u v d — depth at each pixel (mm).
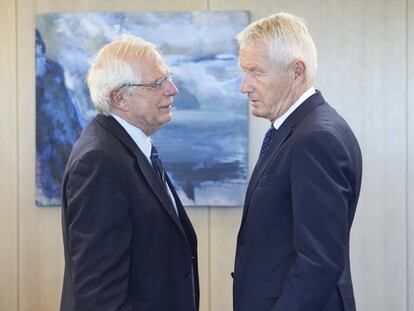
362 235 3688
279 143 1825
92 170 1815
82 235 1786
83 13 3646
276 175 1788
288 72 1840
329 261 1652
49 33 3652
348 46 3645
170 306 1969
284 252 1784
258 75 1854
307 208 1671
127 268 1844
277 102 1863
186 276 1996
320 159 1692
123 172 1862
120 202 1827
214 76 3625
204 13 3609
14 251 3756
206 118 3641
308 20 3648
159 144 3656
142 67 1975
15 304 3756
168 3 3662
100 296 1762
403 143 3652
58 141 3684
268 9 3652
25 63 3723
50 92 3670
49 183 3701
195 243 2172
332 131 1722
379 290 3688
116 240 1809
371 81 3648
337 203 1668
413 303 3668
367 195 3680
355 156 1802
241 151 3639
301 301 1655
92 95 2002
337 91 3656
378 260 3686
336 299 1793
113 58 1975
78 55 3654
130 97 1980
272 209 1794
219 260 3719
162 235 1931
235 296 1930
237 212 3709
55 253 3758
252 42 1860
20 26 3715
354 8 3639
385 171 3666
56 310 3752
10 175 3752
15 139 3744
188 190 3662
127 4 3670
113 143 1898
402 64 3633
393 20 3629
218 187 3652
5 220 3750
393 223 3672
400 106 3645
